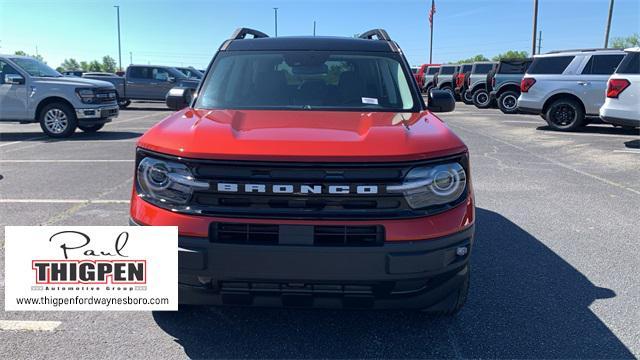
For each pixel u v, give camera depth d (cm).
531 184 723
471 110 2255
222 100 382
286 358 294
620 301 364
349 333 321
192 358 292
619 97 1002
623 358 294
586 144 1090
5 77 1184
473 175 781
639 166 851
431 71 3372
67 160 891
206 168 264
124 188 682
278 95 385
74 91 1192
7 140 1162
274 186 258
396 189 261
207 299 282
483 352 300
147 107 2588
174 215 267
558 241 490
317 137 278
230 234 264
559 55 1329
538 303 361
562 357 295
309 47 425
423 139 282
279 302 277
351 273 260
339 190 258
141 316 340
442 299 290
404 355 297
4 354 291
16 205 593
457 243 272
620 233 513
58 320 333
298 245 258
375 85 396
